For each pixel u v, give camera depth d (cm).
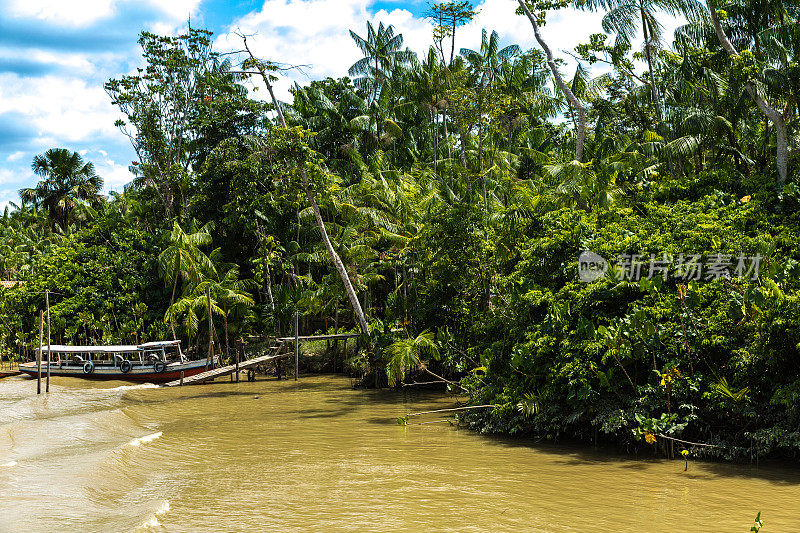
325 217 3625
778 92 1953
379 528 919
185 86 3997
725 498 1037
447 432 1670
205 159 3803
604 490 1098
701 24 2361
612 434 1425
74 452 1461
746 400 1249
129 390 2666
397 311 2394
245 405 2238
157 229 3838
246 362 2931
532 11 2738
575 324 1503
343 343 3200
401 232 2973
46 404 2288
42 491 1116
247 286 3528
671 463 1277
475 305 2139
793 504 999
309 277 3328
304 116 4409
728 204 1834
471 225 2045
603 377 1344
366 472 1254
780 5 2102
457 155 4072
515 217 1992
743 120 2431
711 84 2178
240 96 3844
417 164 4303
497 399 1630
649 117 2853
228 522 955
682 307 1355
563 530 900
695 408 1293
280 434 1678
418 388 2536
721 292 1387
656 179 2370
